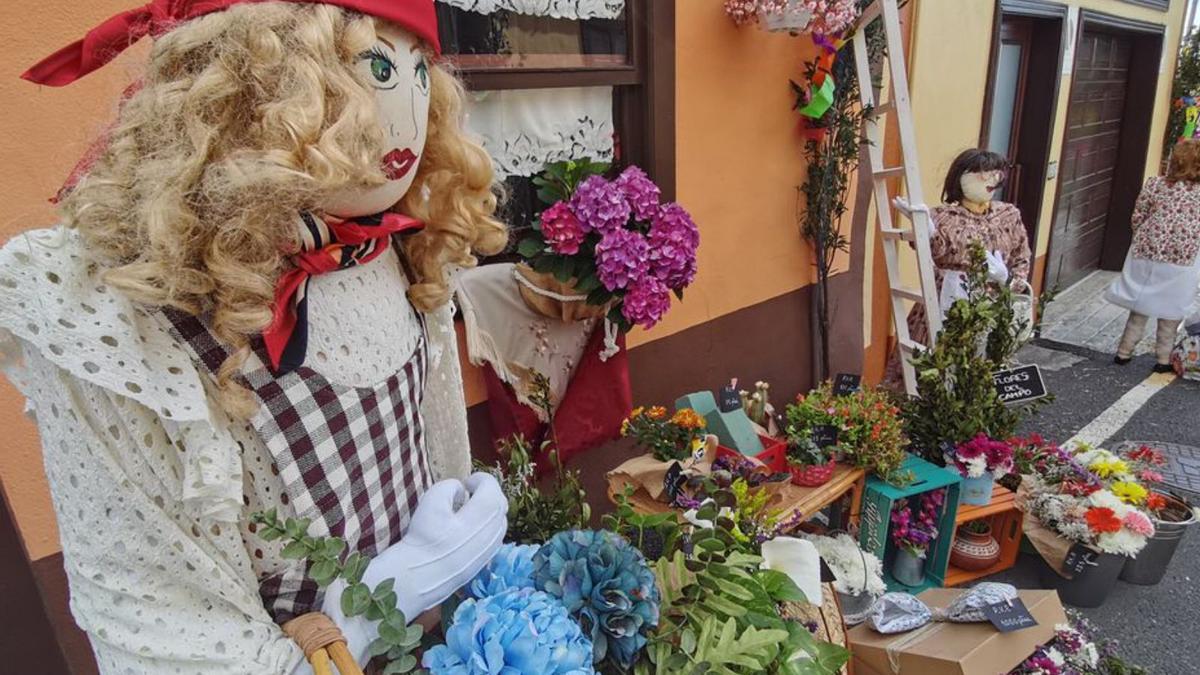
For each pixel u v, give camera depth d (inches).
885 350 155.1
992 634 67.9
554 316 75.1
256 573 32.1
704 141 97.3
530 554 36.8
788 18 91.0
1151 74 245.0
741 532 51.4
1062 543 93.7
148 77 26.3
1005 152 199.2
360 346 32.2
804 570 44.4
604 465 94.3
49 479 27.3
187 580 28.0
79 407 25.6
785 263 118.3
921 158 148.3
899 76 105.0
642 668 33.3
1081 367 181.6
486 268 72.3
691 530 46.1
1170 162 167.8
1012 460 92.9
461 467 44.5
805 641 38.3
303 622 30.8
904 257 152.9
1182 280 166.2
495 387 74.5
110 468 25.6
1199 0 253.8
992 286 103.4
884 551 91.3
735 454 81.9
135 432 25.9
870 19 104.6
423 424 39.1
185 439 26.9
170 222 24.2
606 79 83.0
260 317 26.8
